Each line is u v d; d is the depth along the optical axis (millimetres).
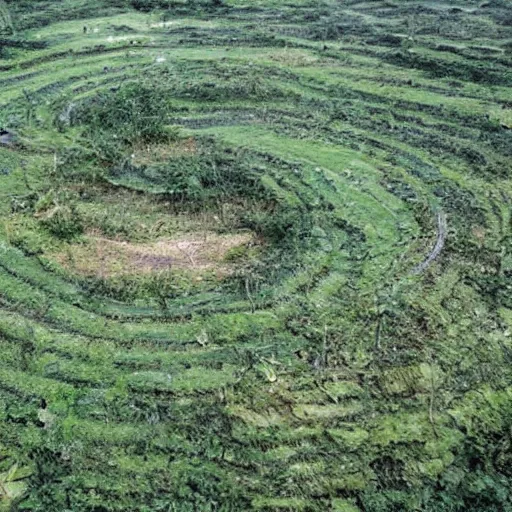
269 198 6621
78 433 4219
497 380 4664
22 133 7949
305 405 4430
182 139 7805
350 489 3951
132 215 6418
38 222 6180
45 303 5238
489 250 5883
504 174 7062
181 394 4484
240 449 4156
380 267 5641
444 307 5238
